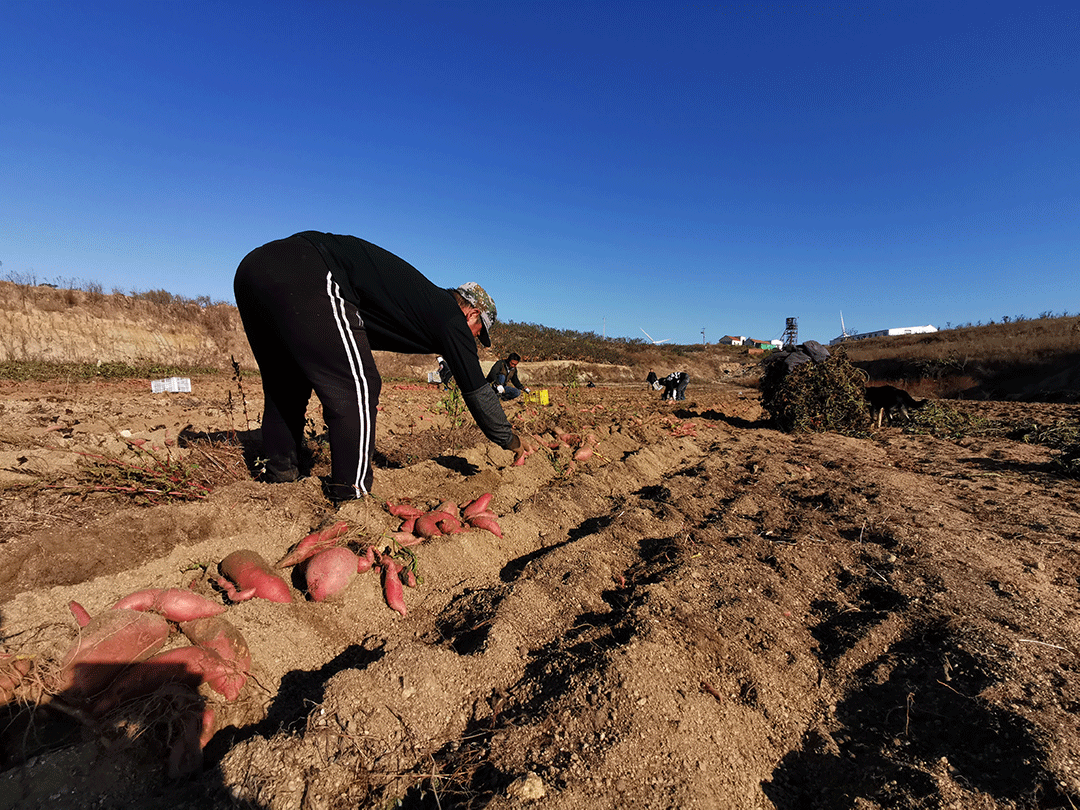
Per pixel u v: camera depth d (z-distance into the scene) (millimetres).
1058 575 3352
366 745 1876
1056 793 1690
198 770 1787
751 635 2658
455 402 6340
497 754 1834
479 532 3541
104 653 1816
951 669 2389
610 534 3828
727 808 1746
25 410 7398
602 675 2135
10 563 2320
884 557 3553
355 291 3281
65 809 1519
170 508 2879
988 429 9523
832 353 10156
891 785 1814
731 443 8047
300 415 3871
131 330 21000
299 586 2768
